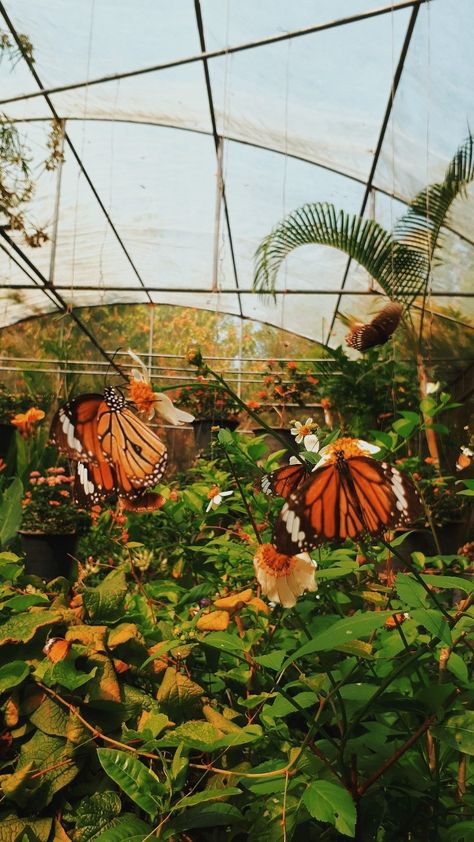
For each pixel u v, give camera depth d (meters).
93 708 1.24
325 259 7.84
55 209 7.70
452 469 5.64
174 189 7.64
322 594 1.56
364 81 5.57
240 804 1.15
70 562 4.93
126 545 2.03
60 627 1.35
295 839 1.12
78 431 1.16
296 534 0.99
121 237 8.50
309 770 1.11
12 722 1.24
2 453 7.39
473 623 1.12
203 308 10.53
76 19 5.63
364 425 7.10
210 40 5.70
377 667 1.37
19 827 1.13
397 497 0.99
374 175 6.62
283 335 10.81
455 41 4.27
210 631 1.39
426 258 5.75
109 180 7.57
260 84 5.96
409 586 1.07
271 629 1.56
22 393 10.93
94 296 10.26
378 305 8.54
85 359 11.09
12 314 10.72
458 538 4.94
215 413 7.93
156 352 11.16
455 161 4.77
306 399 9.39
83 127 6.95
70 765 1.19
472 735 1.02
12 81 6.41
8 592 1.48
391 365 7.13
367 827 1.15
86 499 1.19
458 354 6.03
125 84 6.32
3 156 6.43
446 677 1.20
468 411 5.87
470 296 5.40
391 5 4.80
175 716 1.23
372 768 1.18
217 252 7.60
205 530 2.63
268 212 7.76
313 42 5.37
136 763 1.02
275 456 1.95
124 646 1.34
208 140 6.90
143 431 1.13
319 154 6.63
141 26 5.71
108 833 0.98
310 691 1.22
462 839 1.08
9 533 2.65
